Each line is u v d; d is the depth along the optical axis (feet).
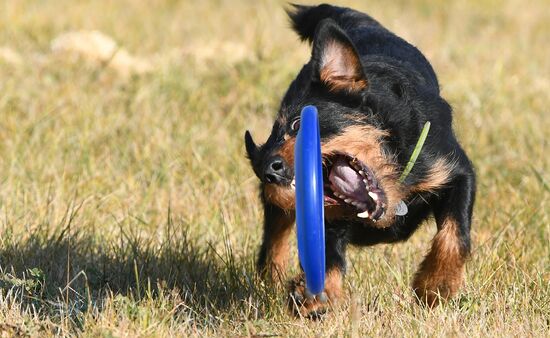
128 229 42.55
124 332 30.99
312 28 45.68
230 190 46.42
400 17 92.89
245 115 59.16
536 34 91.76
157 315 32.96
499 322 32.76
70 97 60.34
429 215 36.06
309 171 28.25
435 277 34.50
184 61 70.44
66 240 39.47
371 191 31.78
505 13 100.63
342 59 33.53
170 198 45.16
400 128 33.42
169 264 38.19
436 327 32.09
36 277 36.04
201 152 51.80
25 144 51.55
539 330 32.42
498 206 45.80
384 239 35.35
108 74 66.95
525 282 36.04
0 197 44.32
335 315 32.68
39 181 46.78
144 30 83.97
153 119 56.65
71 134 53.26
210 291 36.29
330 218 33.24
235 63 67.46
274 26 85.25
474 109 61.26
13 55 70.18
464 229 34.50
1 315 32.76
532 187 48.67
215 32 84.64
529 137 56.49
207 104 60.64
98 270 37.83
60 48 72.54
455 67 72.43
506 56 77.71
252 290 36.01
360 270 37.76
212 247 38.24
